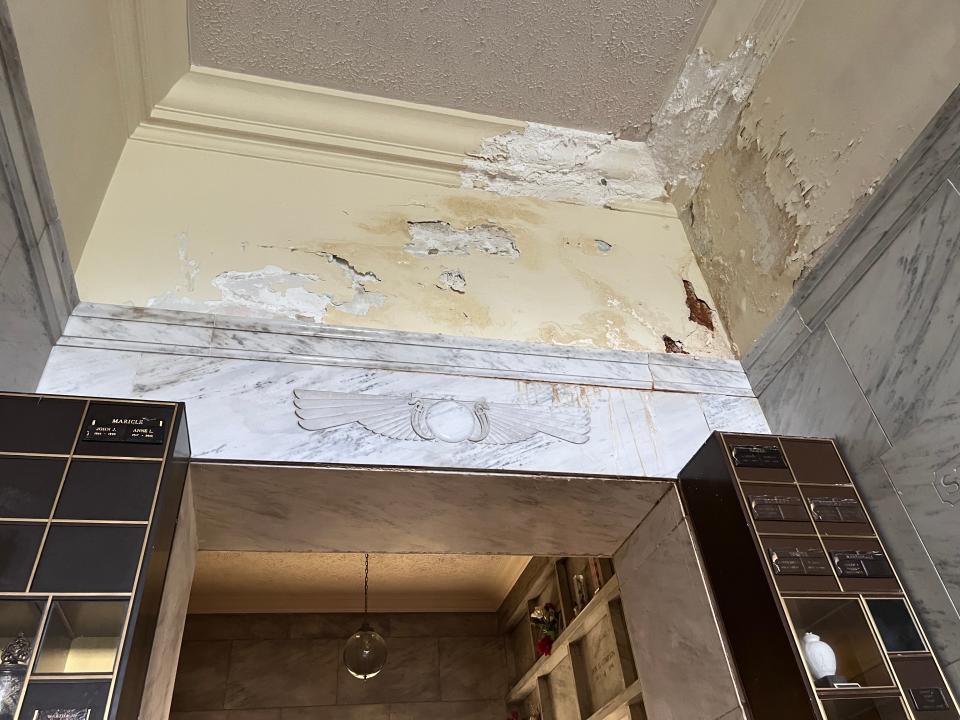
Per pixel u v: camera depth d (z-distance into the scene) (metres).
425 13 2.26
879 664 1.48
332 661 4.21
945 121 1.60
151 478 1.34
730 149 2.42
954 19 1.64
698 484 1.82
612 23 2.34
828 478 1.74
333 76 2.39
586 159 2.67
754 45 2.29
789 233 2.12
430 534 1.98
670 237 2.60
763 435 1.80
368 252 2.19
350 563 4.04
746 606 1.59
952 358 1.54
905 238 1.70
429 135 2.53
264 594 4.25
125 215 2.03
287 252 2.10
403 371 1.89
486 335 2.10
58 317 1.65
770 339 2.11
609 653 2.96
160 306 1.86
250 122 2.36
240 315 1.91
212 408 1.69
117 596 1.19
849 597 1.54
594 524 2.03
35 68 1.46
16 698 1.08
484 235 2.38
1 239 1.32
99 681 1.10
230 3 2.17
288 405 1.74
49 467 1.31
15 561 1.20
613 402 2.00
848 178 1.92
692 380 2.12
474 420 1.85
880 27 1.85
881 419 1.71
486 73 2.44
